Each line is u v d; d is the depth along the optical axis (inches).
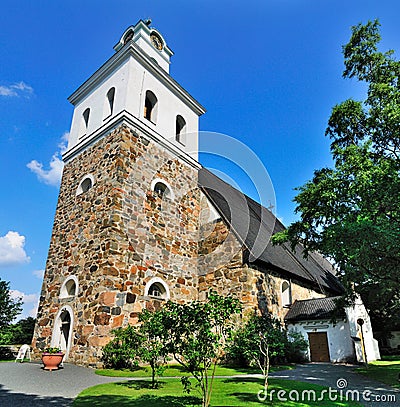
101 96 642.8
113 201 496.7
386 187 368.8
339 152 436.5
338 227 392.8
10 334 661.3
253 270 578.9
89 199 541.6
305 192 449.4
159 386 312.0
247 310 533.0
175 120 679.1
